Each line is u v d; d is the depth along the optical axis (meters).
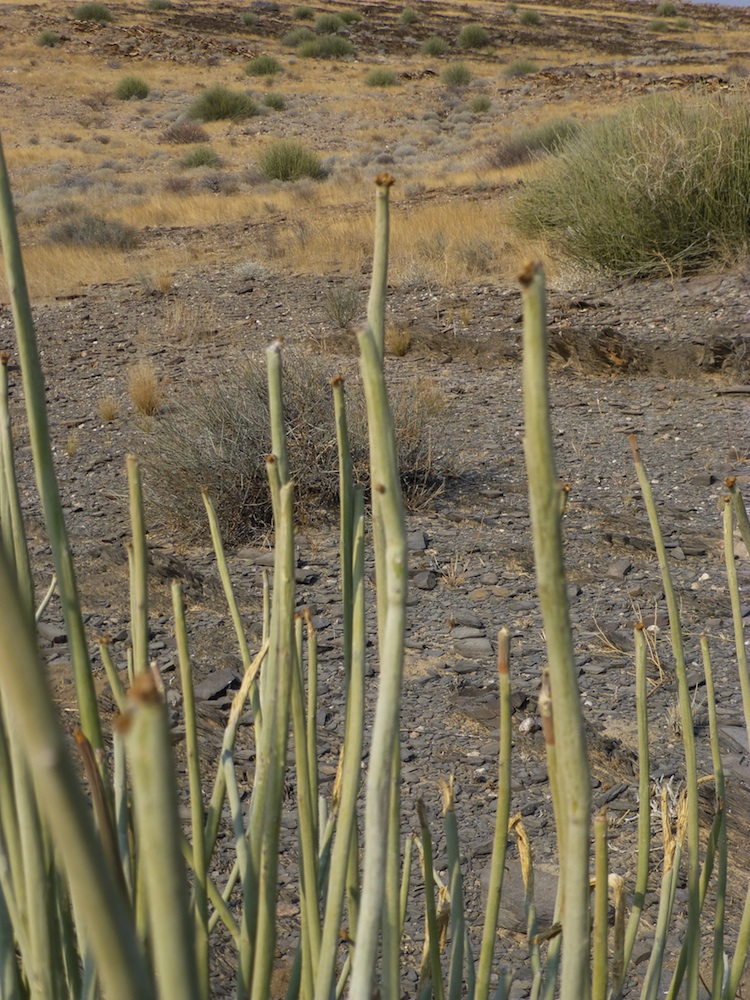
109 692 4.09
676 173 11.41
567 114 37.38
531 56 58.62
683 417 8.12
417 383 9.20
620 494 6.59
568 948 0.58
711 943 2.72
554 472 0.51
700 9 72.44
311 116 42.22
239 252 16.75
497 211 16.22
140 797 0.31
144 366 10.01
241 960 0.86
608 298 11.16
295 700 0.90
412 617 4.98
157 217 21.03
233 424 6.28
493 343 10.52
